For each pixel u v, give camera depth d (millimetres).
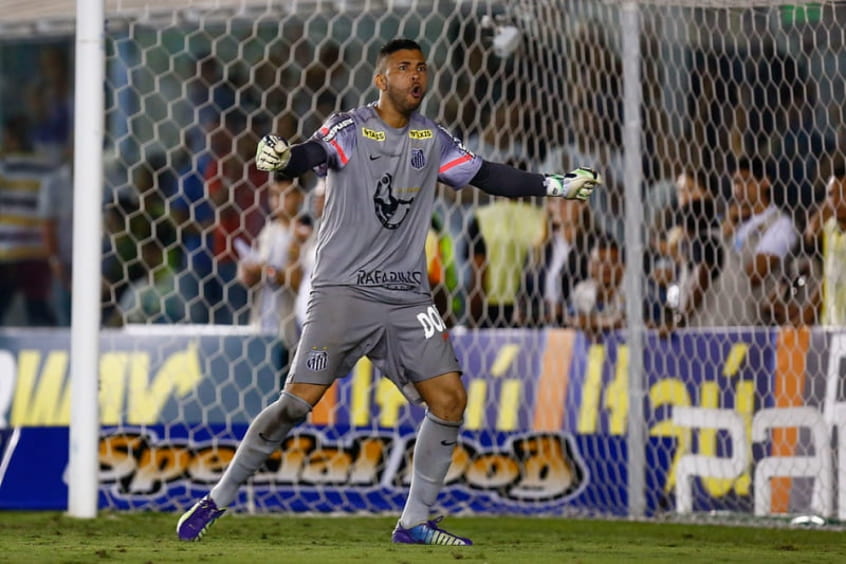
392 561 14500
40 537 19062
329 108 38969
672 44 31719
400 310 17406
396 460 27703
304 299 30156
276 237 31094
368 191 17062
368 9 29812
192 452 27531
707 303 29328
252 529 22312
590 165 30734
